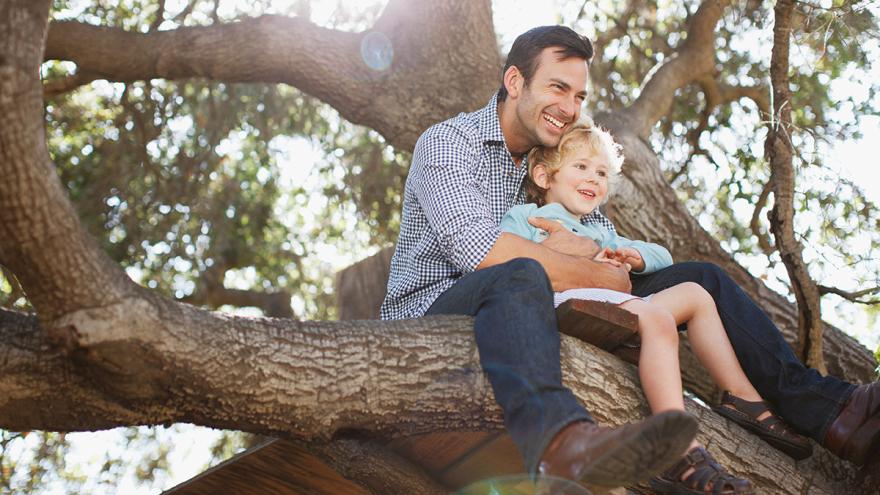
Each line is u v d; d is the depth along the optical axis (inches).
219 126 328.5
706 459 120.2
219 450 331.0
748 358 140.3
